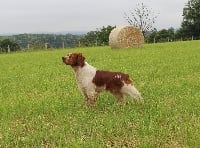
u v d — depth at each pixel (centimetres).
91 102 1155
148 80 1602
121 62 2344
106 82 1148
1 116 1105
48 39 7362
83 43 6406
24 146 845
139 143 807
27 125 1005
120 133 886
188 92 1285
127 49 3525
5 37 7444
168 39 7169
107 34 7238
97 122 965
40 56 3516
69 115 1077
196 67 1953
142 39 3734
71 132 914
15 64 2766
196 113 1045
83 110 1126
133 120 981
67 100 1255
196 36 7950
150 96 1258
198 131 865
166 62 2236
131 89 1162
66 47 5519
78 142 808
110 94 1292
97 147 796
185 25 7975
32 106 1191
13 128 979
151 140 820
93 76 1145
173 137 846
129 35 3662
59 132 909
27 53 4272
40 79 1811
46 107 1169
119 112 1078
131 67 2056
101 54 3089
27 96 1370
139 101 1168
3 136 903
